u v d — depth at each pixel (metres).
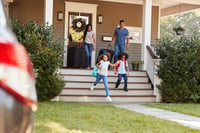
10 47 1.86
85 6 13.20
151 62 10.70
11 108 1.75
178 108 8.36
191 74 9.98
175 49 9.98
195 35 10.45
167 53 10.13
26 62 1.92
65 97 9.47
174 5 14.63
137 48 13.83
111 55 12.40
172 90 9.94
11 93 1.77
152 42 14.02
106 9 13.48
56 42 9.44
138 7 13.84
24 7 12.52
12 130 1.75
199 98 10.00
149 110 8.02
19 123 1.78
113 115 6.66
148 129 5.39
